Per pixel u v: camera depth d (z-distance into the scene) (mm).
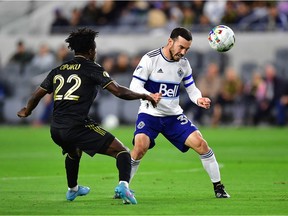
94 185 32688
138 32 89688
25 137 68250
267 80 78750
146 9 90500
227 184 32812
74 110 25188
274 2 86438
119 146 25281
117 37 89000
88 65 25422
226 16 85375
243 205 25453
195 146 27641
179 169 40938
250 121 80312
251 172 38656
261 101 79000
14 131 76625
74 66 25516
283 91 78875
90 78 25281
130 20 90312
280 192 29547
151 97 25062
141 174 37969
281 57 83688
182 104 80938
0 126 85438
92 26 91375
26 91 87000
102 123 82875
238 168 40906
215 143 59938
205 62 84625
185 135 27766
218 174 27844
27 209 24516
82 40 25719
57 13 93062
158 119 27938
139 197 28000
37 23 98188
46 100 85500
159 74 27797
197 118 81438
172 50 27469
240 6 86375
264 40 84500
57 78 25562
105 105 82875
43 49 87938
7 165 43469
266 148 55281
